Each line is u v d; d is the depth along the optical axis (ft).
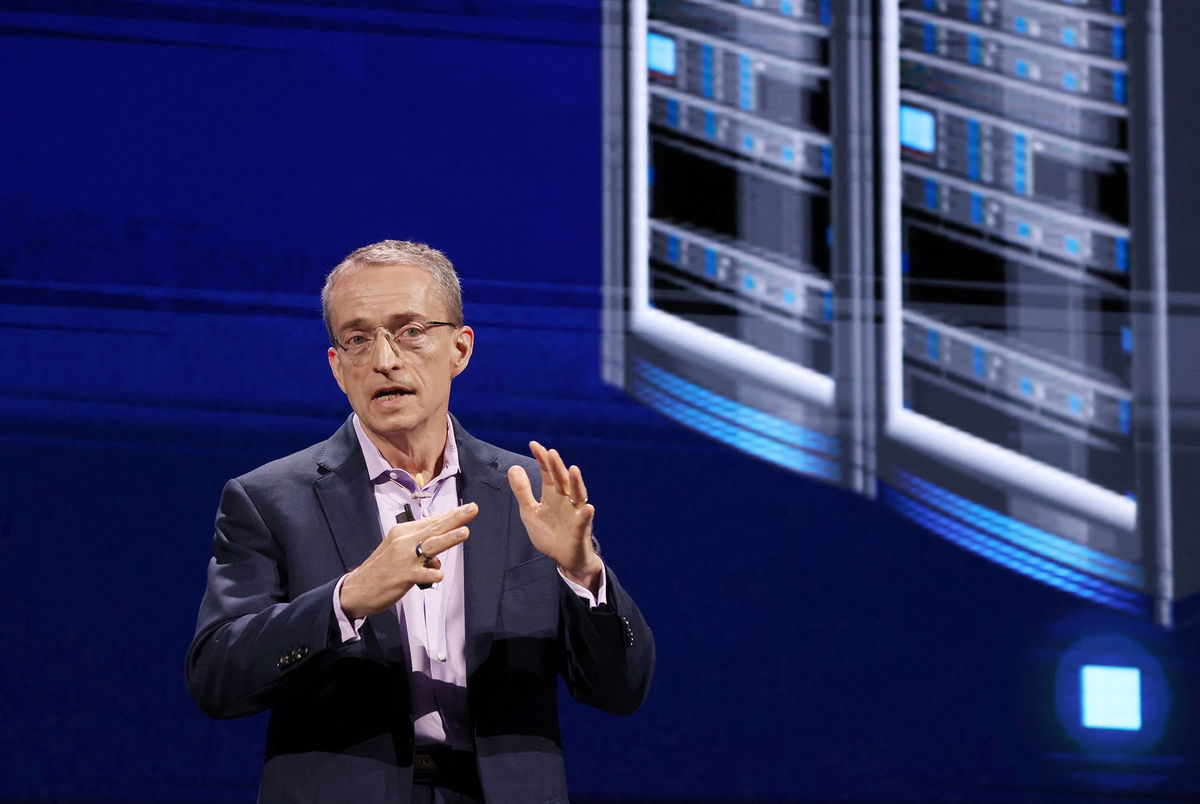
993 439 30.99
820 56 31.19
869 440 30.76
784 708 30.04
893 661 30.35
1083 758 30.32
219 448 28.68
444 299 13.79
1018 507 30.94
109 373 28.43
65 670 27.71
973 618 30.58
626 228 30.48
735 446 30.45
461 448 14.30
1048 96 31.58
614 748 29.60
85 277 28.55
